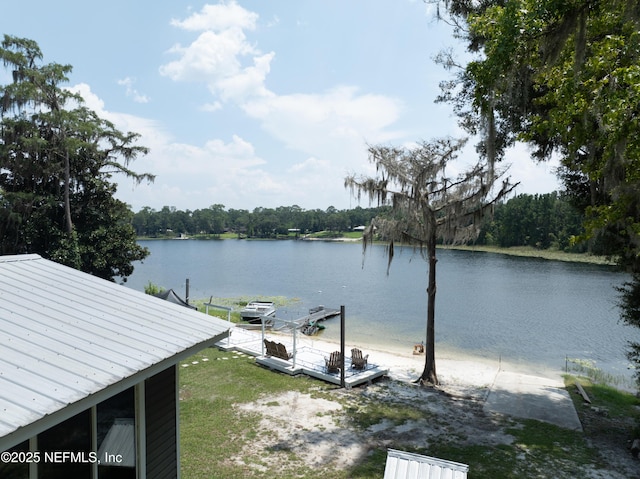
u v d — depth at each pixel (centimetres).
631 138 676
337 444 961
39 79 2641
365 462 878
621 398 1425
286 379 1399
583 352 2172
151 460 524
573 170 1141
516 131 1255
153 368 452
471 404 1263
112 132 3011
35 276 648
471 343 2333
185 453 901
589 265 5956
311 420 1092
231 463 864
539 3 682
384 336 2486
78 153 2888
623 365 1970
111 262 3012
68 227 2773
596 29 718
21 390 342
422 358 1875
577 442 1012
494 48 736
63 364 400
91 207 2994
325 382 1388
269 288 4475
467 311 3225
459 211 1380
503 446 973
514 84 889
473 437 1021
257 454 906
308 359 1582
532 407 1259
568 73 768
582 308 3284
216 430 1018
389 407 1200
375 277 5378
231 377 1403
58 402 336
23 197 2606
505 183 1344
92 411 444
